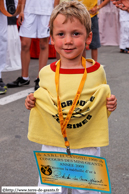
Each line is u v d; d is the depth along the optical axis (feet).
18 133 10.33
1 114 12.01
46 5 14.28
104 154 8.90
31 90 15.15
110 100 5.24
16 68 19.66
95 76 5.16
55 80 5.18
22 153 9.04
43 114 5.46
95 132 5.35
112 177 7.79
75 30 4.85
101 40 31.40
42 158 5.50
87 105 5.08
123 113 12.05
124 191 7.25
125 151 9.06
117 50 27.45
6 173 8.04
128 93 14.49
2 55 14.70
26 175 7.97
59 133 5.38
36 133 5.63
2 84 14.64
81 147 5.40
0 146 9.41
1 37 14.42
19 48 19.79
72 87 5.12
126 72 18.63
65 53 5.01
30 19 14.29
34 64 21.13
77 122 5.20
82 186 5.47
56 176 5.55
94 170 5.29
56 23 4.91
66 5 4.91
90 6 15.90
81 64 5.26
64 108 5.18
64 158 5.38
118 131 10.41
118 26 30.42
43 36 14.43
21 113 12.13
